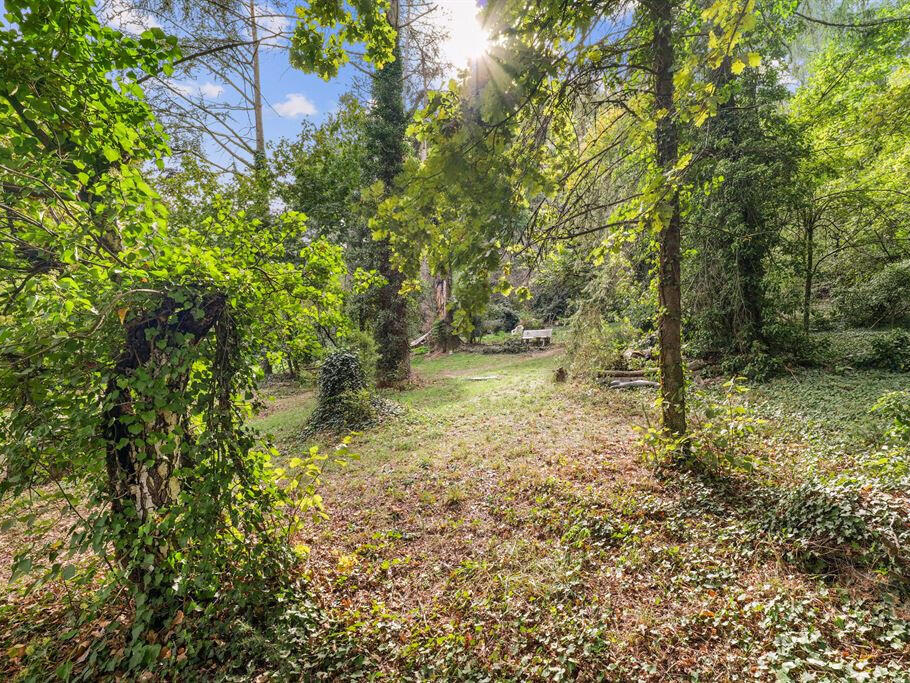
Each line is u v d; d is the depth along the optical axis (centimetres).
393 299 1551
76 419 283
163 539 325
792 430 668
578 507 508
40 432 267
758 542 405
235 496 359
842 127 1062
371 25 255
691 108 280
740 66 242
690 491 519
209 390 341
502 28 205
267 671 308
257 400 388
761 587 346
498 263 230
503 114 208
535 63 209
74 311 287
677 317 593
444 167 208
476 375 1647
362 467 747
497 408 1070
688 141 739
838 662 270
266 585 372
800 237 1120
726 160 948
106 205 298
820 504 407
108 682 306
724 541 420
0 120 284
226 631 335
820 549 375
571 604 360
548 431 841
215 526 338
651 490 543
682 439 558
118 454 323
